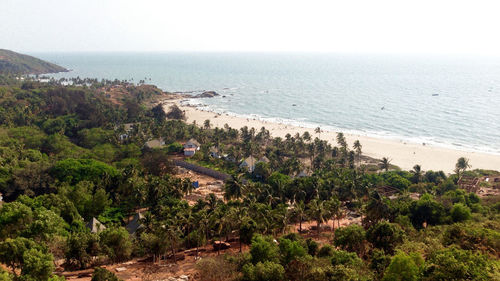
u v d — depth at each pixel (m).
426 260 58.00
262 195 107.19
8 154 140.75
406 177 142.12
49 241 74.06
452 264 46.56
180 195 114.62
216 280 61.81
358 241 71.75
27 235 75.75
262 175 148.62
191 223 85.88
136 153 165.50
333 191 115.50
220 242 83.31
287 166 147.12
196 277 65.56
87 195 105.50
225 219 82.81
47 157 150.12
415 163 180.38
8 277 54.94
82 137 188.12
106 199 108.31
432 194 119.06
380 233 71.94
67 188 109.38
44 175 119.38
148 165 147.25
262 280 55.03
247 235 78.31
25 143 167.88
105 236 78.50
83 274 70.19
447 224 89.19
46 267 58.38
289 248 65.25
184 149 187.25
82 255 73.50
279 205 97.81
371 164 174.00
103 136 185.00
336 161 165.38
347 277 50.44
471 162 180.62
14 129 181.50
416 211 95.81
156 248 76.62
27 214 83.94
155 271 71.75
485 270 46.16
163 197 111.44
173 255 79.44
